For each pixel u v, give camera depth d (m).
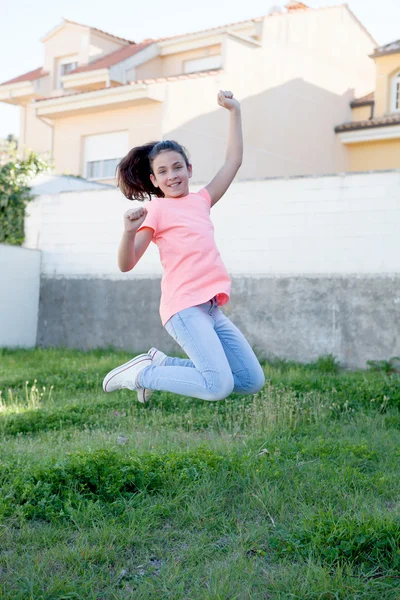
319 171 22.88
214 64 22.45
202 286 4.10
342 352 12.63
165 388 4.13
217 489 5.57
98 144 19.88
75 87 23.34
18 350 15.40
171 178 4.20
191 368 4.14
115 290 15.30
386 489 5.63
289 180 13.26
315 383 10.20
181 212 4.19
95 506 5.10
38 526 4.92
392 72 23.06
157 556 4.54
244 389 4.25
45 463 5.70
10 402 9.55
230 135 4.56
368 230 12.52
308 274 13.03
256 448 6.77
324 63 23.06
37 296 16.30
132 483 5.54
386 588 4.06
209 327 4.05
